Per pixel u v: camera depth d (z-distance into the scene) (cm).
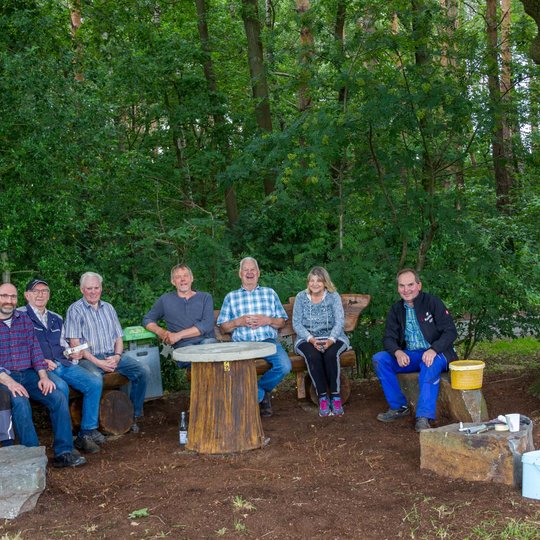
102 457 532
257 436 535
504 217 868
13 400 506
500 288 805
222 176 945
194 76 1264
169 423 643
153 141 1370
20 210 725
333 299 659
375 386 761
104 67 1171
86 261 880
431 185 810
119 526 378
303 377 686
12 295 530
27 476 400
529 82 813
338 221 924
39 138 746
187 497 419
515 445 414
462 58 785
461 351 934
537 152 823
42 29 804
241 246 1202
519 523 355
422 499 399
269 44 1183
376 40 761
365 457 494
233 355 516
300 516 379
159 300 659
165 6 1407
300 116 801
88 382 561
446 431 440
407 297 597
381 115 728
